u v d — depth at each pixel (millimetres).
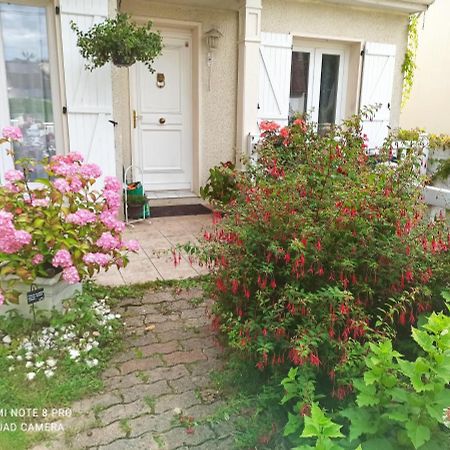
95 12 4492
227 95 6203
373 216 2178
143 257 4117
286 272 2127
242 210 2428
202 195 5324
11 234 2480
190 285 3326
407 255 2143
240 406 2127
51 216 2676
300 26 6293
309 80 6762
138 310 3162
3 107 4582
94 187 4855
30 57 4574
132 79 5875
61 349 2521
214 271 2447
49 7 4477
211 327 2781
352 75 6918
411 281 2180
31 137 4730
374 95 6941
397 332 2270
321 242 2107
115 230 2859
